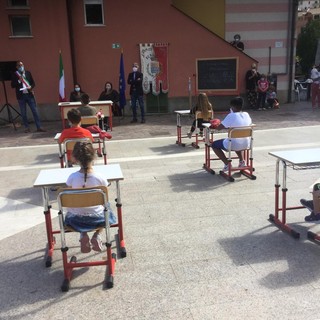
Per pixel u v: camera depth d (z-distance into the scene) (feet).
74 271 12.03
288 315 9.61
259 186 19.42
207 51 46.88
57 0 42.22
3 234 14.96
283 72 53.36
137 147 29.25
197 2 50.60
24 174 23.07
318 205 13.06
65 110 33.35
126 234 14.47
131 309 10.10
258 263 12.12
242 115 20.56
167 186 19.94
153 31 45.50
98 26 44.32
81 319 9.79
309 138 30.27
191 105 47.83
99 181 11.47
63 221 11.14
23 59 42.80
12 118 41.11
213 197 18.12
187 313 9.83
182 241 13.78
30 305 10.44
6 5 41.39
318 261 12.16
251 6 51.08
